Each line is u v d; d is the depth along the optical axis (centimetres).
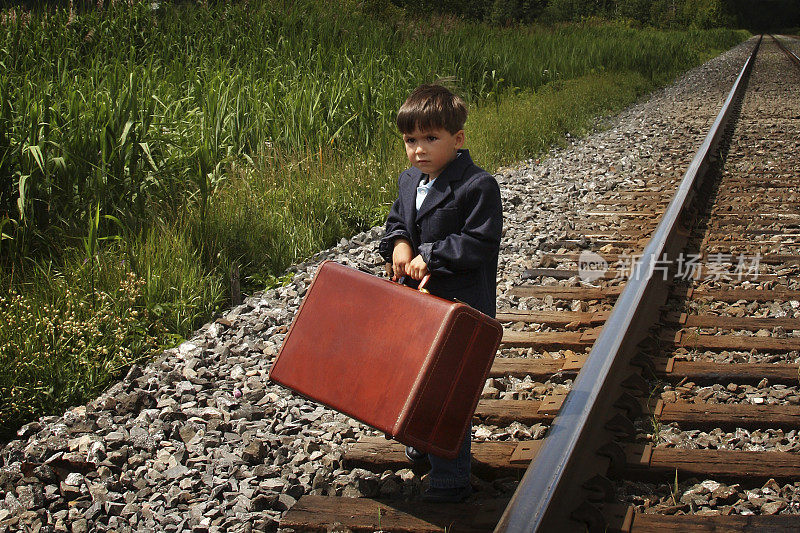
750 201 698
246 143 782
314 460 297
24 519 262
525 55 1727
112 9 1134
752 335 390
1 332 382
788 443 292
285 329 431
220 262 529
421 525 248
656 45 2653
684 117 1284
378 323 229
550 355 387
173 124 714
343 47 1227
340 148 848
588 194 747
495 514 249
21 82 809
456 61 1438
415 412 219
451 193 244
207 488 278
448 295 251
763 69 2539
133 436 311
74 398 365
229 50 1159
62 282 443
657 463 273
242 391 358
